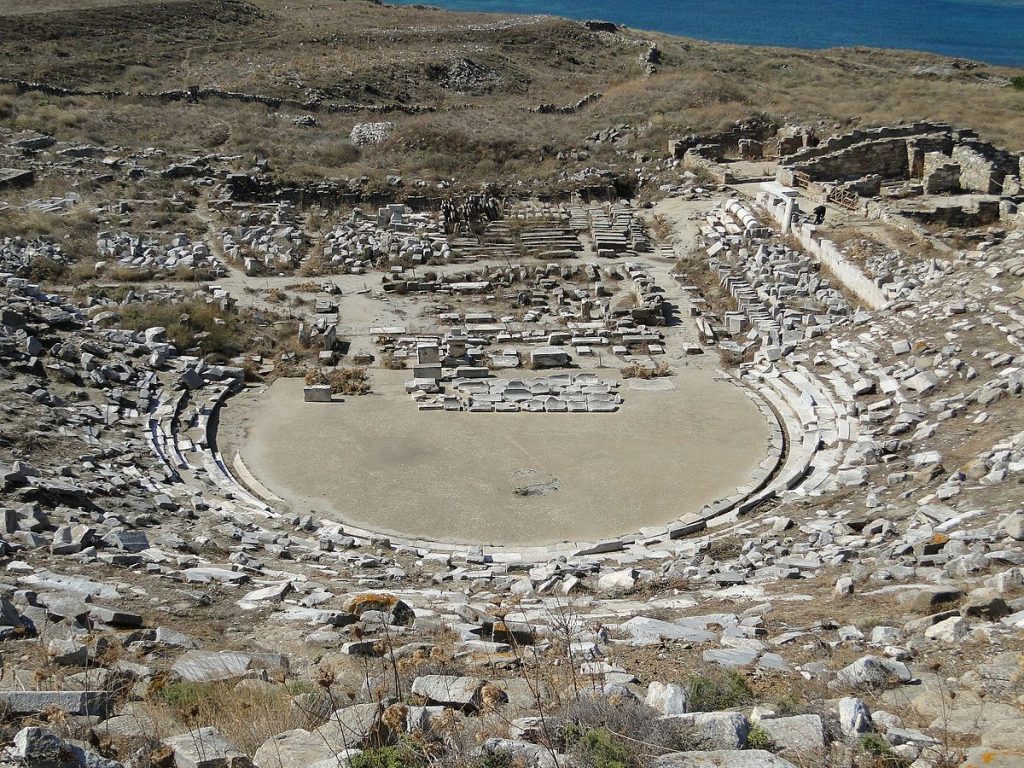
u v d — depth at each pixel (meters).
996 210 36.75
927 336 27.38
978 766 7.68
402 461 24.59
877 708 9.49
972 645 10.91
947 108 57.59
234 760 8.39
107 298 34.00
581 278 38.69
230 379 29.16
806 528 19.38
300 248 41.12
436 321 34.56
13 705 9.46
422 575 18.16
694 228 42.69
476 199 45.97
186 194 46.47
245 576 16.23
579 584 17.36
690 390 29.05
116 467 22.03
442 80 72.19
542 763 8.06
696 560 18.30
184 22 80.88
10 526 16.75
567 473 23.89
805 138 50.44
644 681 10.96
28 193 43.62
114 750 8.80
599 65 81.56
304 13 92.62
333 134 56.81
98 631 12.95
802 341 30.69
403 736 8.63
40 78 61.72
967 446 21.08
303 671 11.84
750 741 8.39
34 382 25.12
